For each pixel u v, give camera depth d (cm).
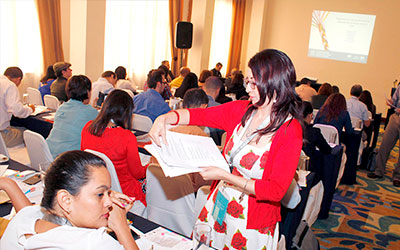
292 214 219
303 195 240
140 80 835
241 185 126
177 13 880
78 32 612
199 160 127
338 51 987
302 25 1027
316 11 1001
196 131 219
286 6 1040
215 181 159
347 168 447
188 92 282
